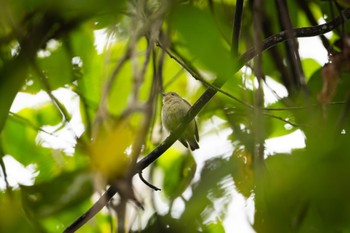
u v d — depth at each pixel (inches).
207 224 283.0
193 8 173.6
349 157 167.5
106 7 134.0
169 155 436.8
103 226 380.8
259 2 163.9
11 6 137.2
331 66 203.0
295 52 219.3
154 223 307.6
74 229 253.6
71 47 311.4
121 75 320.2
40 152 394.0
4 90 188.9
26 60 185.8
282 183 170.6
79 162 382.6
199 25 171.6
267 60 329.7
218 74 173.3
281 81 328.8
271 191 172.2
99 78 328.5
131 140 154.4
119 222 162.9
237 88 233.8
